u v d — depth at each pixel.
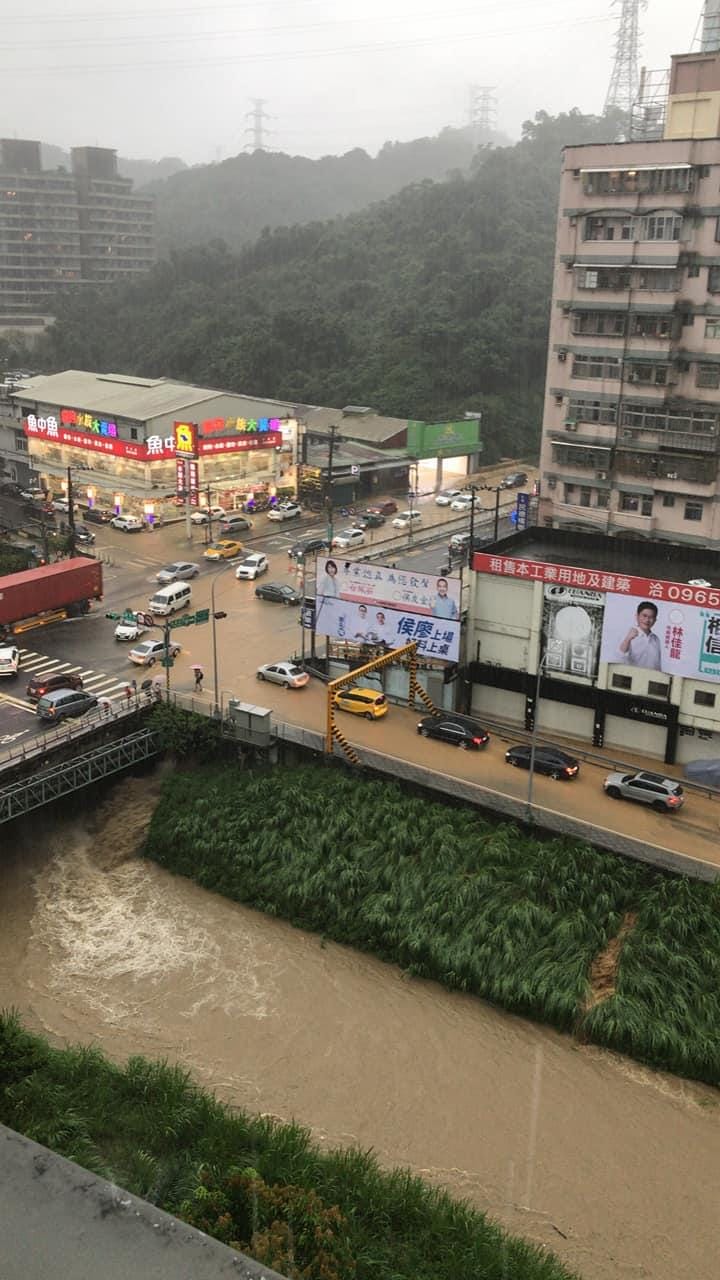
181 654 66.56
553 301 73.38
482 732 54.28
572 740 55.53
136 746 54.03
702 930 40.09
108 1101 32.28
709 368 68.25
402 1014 39.62
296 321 151.62
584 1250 29.77
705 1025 36.88
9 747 52.16
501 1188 31.92
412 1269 26.78
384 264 178.25
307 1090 36.00
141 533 97.38
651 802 47.97
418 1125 34.47
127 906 47.00
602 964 39.91
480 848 45.09
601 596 51.91
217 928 45.19
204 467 99.81
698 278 67.19
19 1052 31.95
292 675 61.19
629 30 158.25
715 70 69.69
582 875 42.84
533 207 177.00
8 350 191.25
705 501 70.44
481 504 110.31
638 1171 32.62
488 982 39.84
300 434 108.12
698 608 49.22
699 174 65.56
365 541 95.19
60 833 52.06
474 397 137.25
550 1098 35.50
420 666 58.69
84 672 63.47
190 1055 37.66
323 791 50.19
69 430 105.81
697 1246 30.09
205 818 50.28
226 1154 29.83
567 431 74.81
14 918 46.16
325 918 44.59
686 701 51.09
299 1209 24.08
